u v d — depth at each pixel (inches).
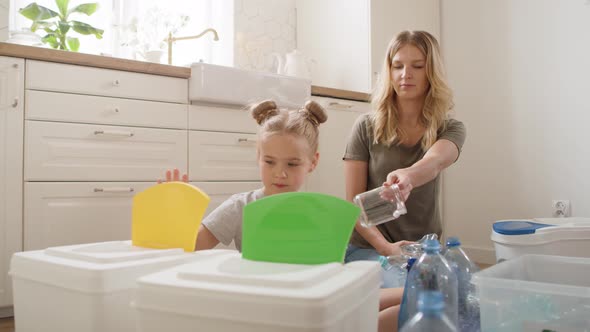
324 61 119.0
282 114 44.4
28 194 67.1
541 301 26.9
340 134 102.0
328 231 23.8
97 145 72.6
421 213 56.4
